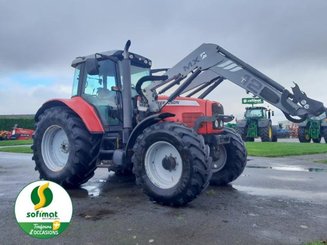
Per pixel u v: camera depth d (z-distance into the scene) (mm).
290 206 4023
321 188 5164
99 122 5082
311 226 3225
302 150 11617
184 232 3053
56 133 5461
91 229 3135
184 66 4852
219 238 2893
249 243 2771
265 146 13695
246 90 4586
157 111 4734
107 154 5145
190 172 3873
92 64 4848
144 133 4320
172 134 4027
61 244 2771
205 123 4785
